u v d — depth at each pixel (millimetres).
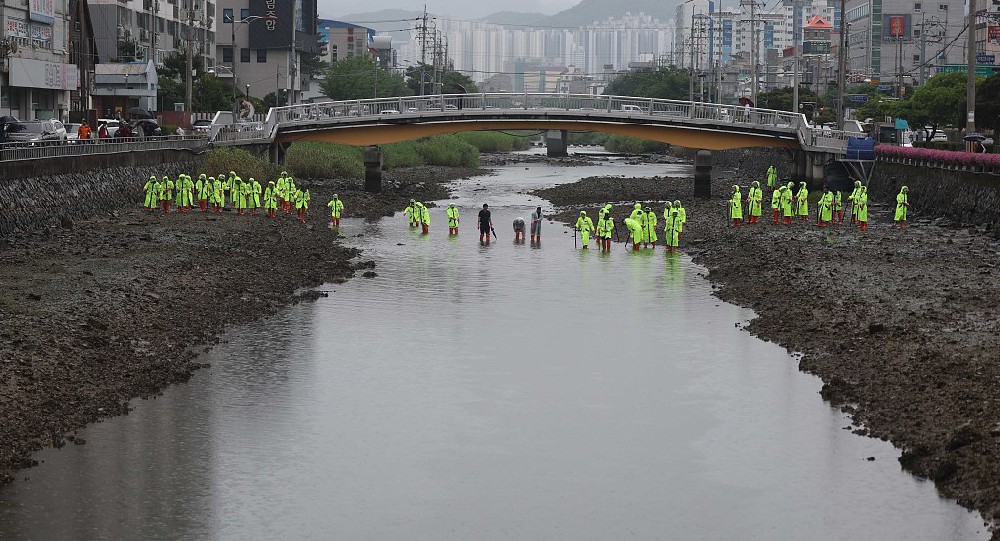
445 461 26938
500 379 34125
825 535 22688
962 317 38594
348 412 30578
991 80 87938
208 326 39781
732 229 68250
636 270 55219
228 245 56156
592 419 30172
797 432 28688
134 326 37719
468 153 147500
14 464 25797
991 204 65375
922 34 152125
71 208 60312
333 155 109250
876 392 31125
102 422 29000
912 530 22688
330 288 49188
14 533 22422
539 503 24469
